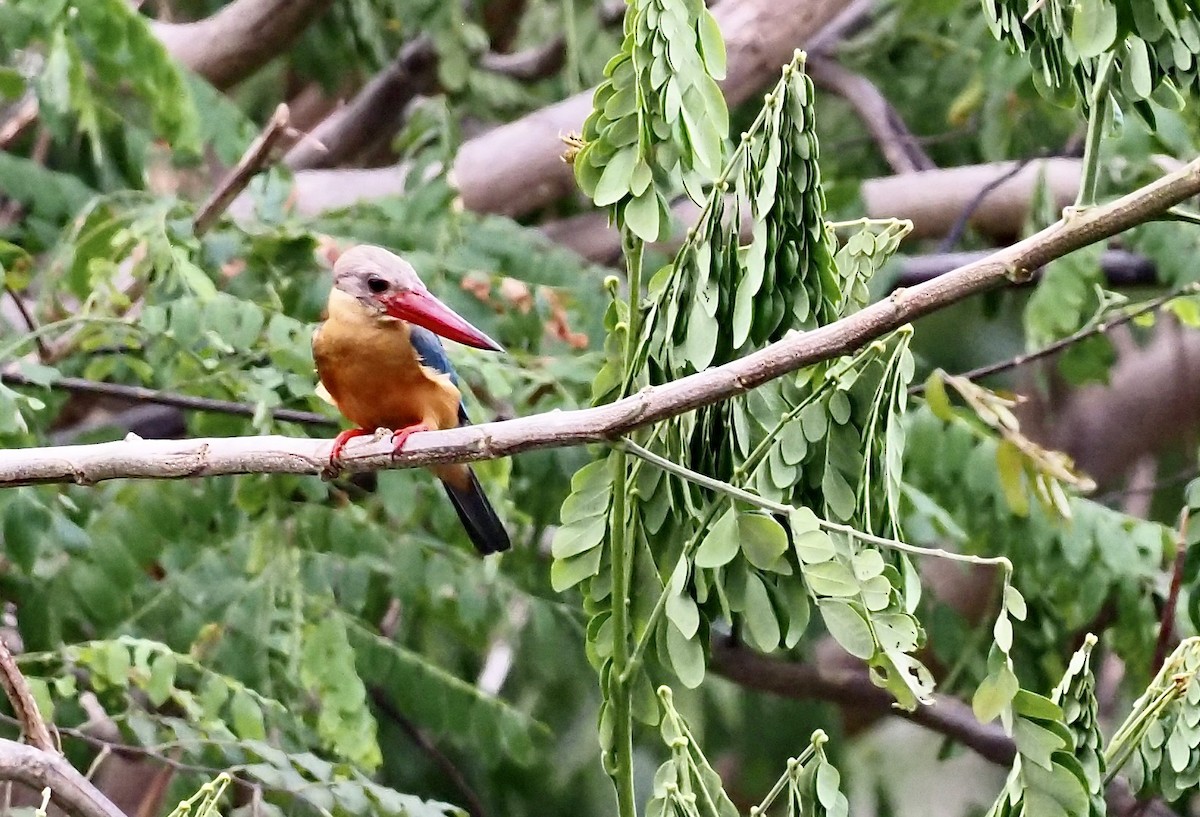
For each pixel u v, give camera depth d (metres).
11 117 14.55
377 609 11.67
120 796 12.53
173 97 9.82
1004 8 6.84
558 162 14.04
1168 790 6.68
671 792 6.15
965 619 13.16
